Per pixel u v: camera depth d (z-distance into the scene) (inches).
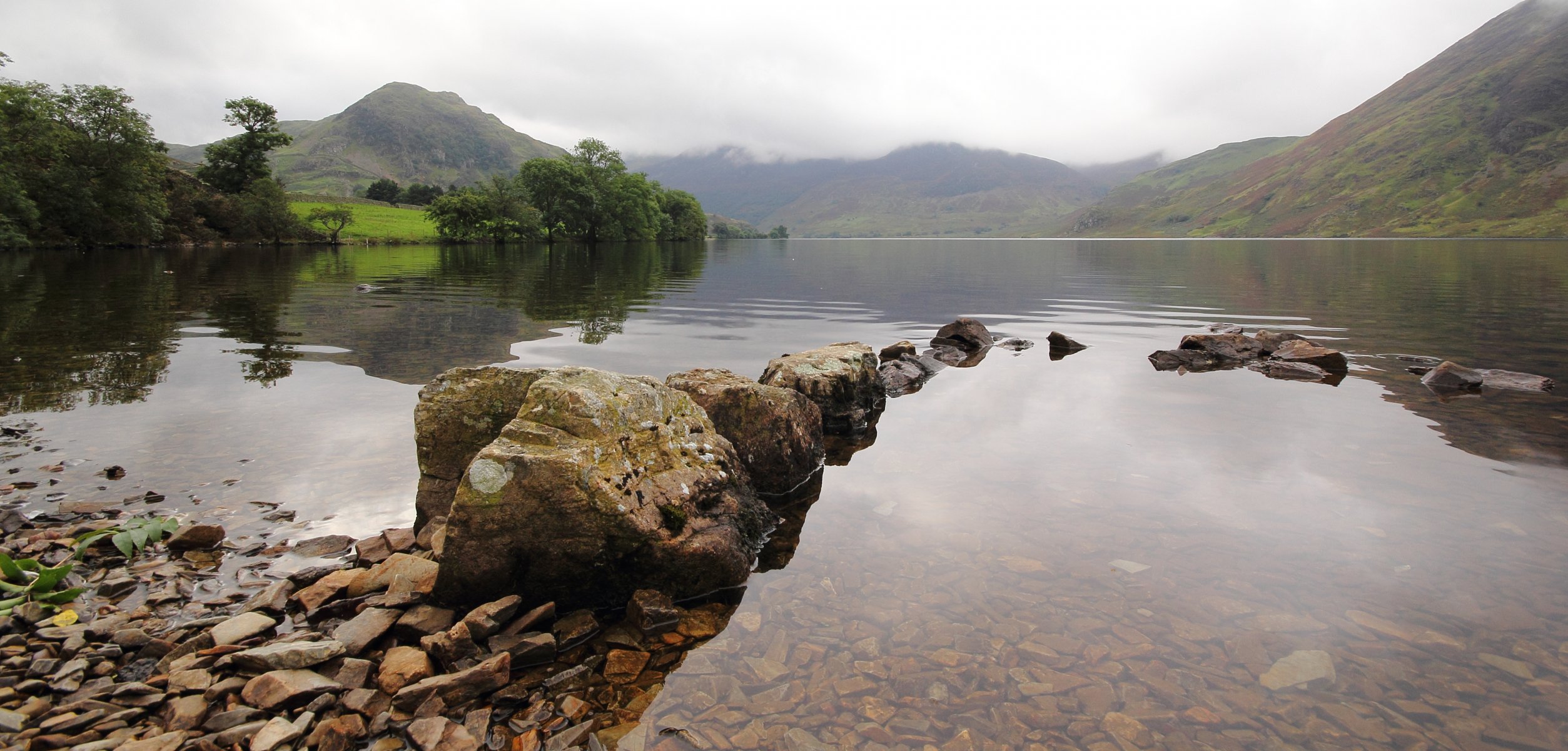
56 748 165.9
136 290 1222.9
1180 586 241.9
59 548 263.3
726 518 275.4
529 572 240.7
